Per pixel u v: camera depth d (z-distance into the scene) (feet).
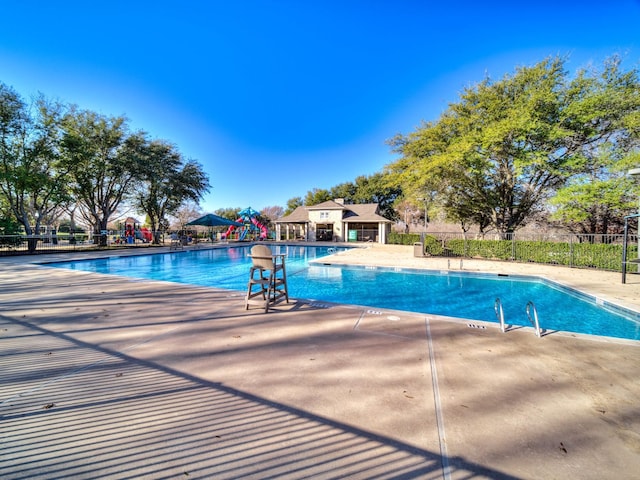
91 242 75.00
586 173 47.26
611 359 10.37
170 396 7.75
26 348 10.90
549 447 5.93
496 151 50.08
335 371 9.25
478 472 5.29
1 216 58.75
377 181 140.46
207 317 15.15
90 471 5.26
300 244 82.89
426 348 11.25
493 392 8.06
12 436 6.13
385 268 38.22
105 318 14.85
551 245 41.09
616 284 26.53
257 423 6.64
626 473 5.27
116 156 66.18
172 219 132.87
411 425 6.59
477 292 28.17
